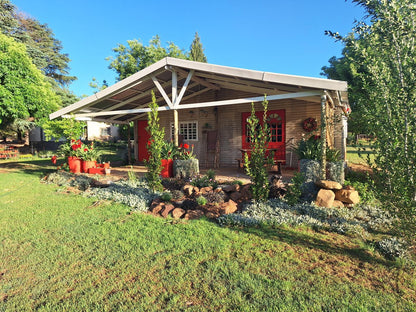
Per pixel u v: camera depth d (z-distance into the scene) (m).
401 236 2.70
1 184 7.24
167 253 2.88
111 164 12.35
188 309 1.97
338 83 4.74
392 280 2.32
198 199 4.60
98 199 5.33
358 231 3.34
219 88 9.90
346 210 4.04
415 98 2.37
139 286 2.28
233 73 5.89
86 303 2.08
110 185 6.34
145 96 9.71
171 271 2.50
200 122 10.59
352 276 2.39
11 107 9.64
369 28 2.70
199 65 6.39
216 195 4.77
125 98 9.20
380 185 2.65
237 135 9.77
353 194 4.28
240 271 2.47
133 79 7.25
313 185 4.87
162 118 11.57
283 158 8.84
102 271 2.56
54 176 7.66
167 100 7.32
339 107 7.84
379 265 2.57
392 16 2.42
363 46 2.83
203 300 2.08
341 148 8.10
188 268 2.55
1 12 19.03
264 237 3.28
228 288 2.21
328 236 3.32
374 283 2.28
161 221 3.95
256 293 2.13
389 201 2.62
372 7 2.64
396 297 2.08
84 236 3.42
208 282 2.31
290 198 4.29
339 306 1.97
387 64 2.72
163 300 2.09
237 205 4.67
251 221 3.72
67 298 2.16
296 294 2.12
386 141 2.53
